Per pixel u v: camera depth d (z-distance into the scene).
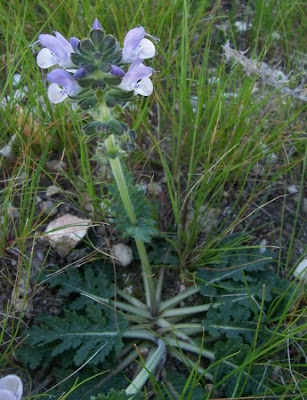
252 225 0.30
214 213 0.30
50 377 0.25
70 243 0.28
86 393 0.25
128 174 0.26
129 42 0.20
